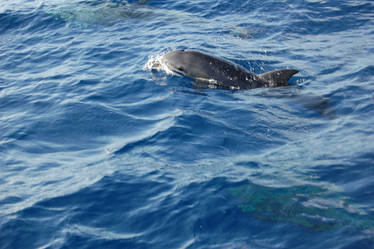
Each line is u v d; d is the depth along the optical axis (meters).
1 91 10.60
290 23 15.06
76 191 6.27
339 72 10.70
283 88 10.13
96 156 7.35
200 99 9.47
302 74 10.88
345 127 7.91
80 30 15.45
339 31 14.09
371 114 8.30
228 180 6.36
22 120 8.89
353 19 14.90
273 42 13.55
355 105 8.77
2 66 12.59
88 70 11.61
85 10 17.66
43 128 8.51
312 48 12.78
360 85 9.71
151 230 5.39
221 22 15.75
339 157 6.82
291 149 7.29
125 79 10.69
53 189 6.37
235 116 8.62
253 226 5.32
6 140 8.06
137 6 18.27
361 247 4.75
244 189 6.10
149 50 12.88
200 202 5.86
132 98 9.65
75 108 9.23
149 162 7.00
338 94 9.39
